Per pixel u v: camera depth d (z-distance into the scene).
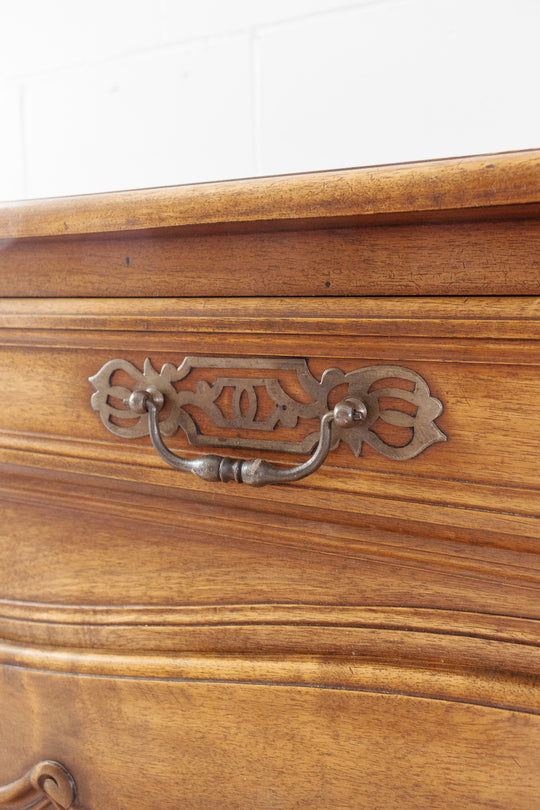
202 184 0.38
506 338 0.35
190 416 0.41
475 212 0.34
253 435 0.40
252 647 0.41
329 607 0.40
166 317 0.40
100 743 0.44
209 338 0.40
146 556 0.44
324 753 0.40
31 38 0.94
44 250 0.43
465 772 0.37
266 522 0.41
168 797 0.43
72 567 0.46
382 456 0.38
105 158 0.90
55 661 0.45
